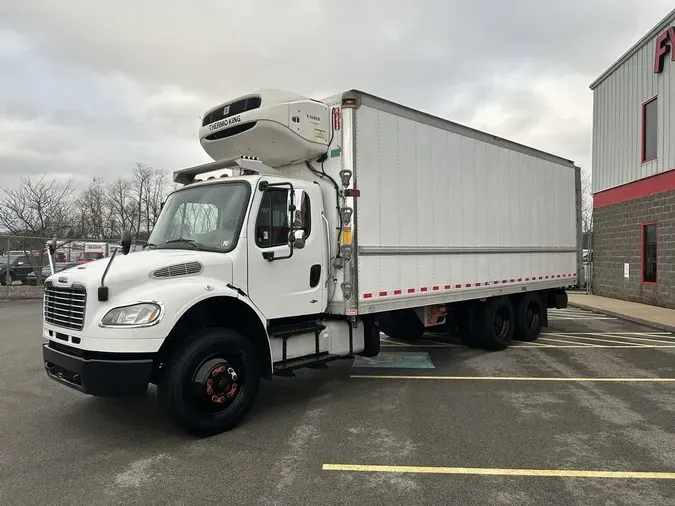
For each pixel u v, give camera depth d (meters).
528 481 3.98
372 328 7.02
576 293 20.80
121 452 4.57
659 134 15.59
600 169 19.41
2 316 13.80
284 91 6.24
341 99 6.40
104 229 39.88
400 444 4.75
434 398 6.27
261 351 5.59
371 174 6.59
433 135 7.68
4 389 6.65
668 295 15.28
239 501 3.67
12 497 3.72
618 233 18.12
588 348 9.73
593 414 5.64
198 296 4.91
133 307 4.59
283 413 5.70
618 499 3.69
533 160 10.26
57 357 4.90
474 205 8.55
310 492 3.80
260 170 5.91
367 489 3.85
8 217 30.33
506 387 6.80
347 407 5.91
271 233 5.74
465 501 3.67
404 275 7.10
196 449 4.64
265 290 5.62
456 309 9.38
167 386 4.75
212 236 5.63
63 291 5.04
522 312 10.20
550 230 10.84
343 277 6.33
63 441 4.84
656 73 15.64
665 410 5.79
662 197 15.49
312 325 6.23
